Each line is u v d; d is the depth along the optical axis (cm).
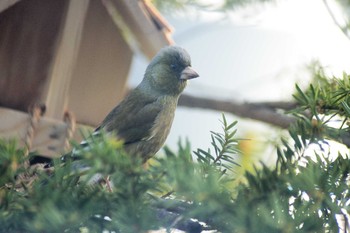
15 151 702
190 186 604
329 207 676
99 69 1279
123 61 1288
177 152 636
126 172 641
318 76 991
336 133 774
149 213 638
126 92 1375
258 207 648
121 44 1282
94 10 1261
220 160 742
